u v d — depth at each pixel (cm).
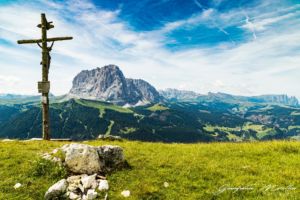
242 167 1925
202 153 2283
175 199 1485
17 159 1866
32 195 1479
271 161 2094
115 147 1836
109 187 1557
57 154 1803
